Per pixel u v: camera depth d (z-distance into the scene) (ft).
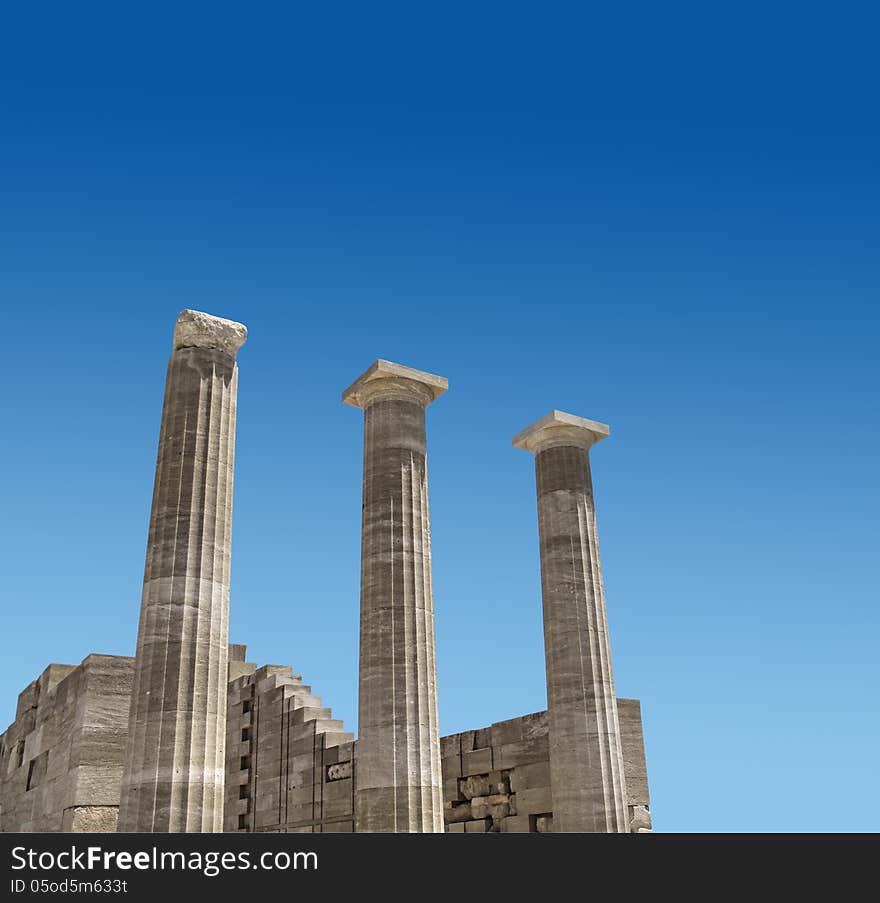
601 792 67.72
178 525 55.06
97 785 80.74
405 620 63.77
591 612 73.31
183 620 53.16
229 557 57.00
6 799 106.93
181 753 50.57
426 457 70.74
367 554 66.49
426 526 68.18
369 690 62.54
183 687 51.88
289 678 99.71
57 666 100.27
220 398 59.31
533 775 75.61
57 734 91.04
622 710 80.07
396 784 59.62
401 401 70.38
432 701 63.21
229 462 58.70
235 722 105.50
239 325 61.77
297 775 90.79
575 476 77.87
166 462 56.75
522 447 81.56
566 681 71.41
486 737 82.48
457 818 84.12
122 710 84.02
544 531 77.20
